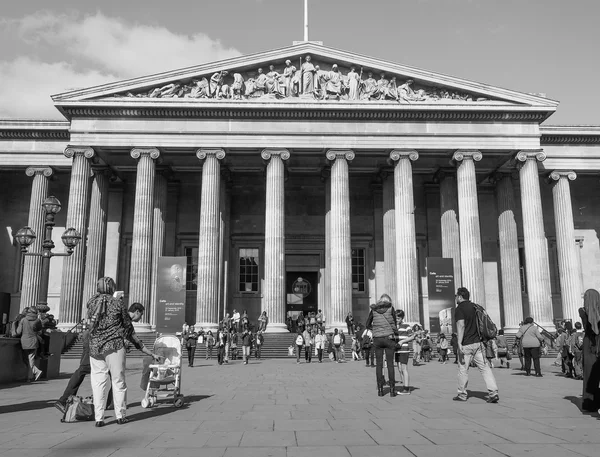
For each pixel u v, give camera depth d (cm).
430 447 796
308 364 3159
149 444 832
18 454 763
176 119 4197
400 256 4106
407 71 4266
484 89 4266
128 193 4988
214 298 4000
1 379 1853
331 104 4181
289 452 767
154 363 1290
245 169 4850
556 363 3020
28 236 2241
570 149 4697
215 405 1311
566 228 4581
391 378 1475
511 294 4528
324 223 5159
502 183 4769
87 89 4112
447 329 3484
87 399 1122
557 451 765
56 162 4612
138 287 3972
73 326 3906
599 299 1138
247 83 4278
